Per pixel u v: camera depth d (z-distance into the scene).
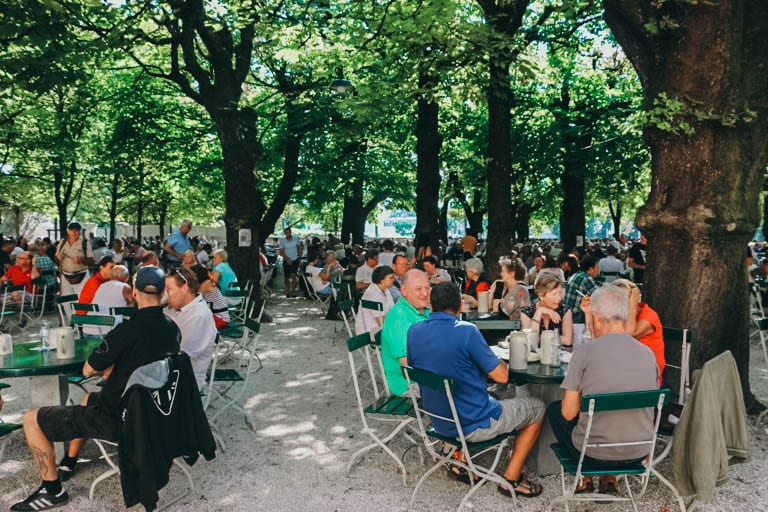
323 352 9.05
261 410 6.13
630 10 5.57
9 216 39.78
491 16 10.64
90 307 6.60
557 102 18.80
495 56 10.10
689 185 5.36
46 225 48.75
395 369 4.83
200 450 3.82
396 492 4.23
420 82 11.98
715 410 3.62
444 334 3.93
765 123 5.36
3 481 4.44
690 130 5.12
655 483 4.31
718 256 5.45
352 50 12.30
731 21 5.04
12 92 10.61
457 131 22.12
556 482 4.35
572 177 18.38
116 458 4.79
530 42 13.63
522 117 19.41
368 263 11.18
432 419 4.08
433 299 4.08
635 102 16.75
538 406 4.17
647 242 5.85
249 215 12.11
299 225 60.62
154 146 17.70
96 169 21.59
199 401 3.86
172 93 17.81
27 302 11.25
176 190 23.69
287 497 4.15
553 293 5.76
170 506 4.02
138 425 3.50
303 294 17.17
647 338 4.62
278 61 15.43
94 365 3.78
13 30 7.57
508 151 11.39
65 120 17.28
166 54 16.52
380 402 4.70
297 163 16.64
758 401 5.72
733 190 5.27
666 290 5.64
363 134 16.69
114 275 7.07
